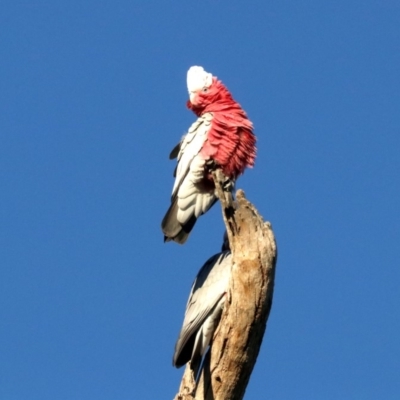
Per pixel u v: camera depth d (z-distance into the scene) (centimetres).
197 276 1143
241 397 1076
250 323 1020
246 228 1023
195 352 1082
